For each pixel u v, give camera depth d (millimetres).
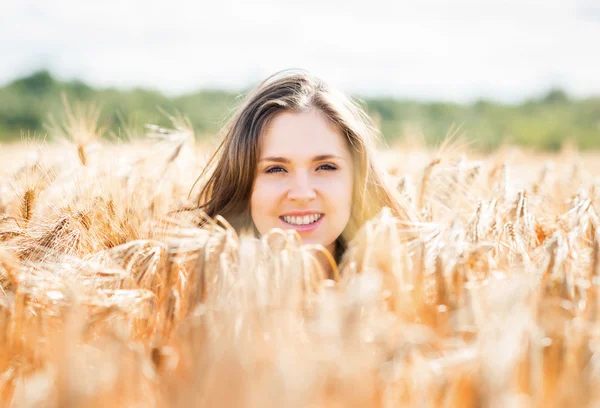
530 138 23125
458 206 3303
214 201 2932
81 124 3859
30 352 1741
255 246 1841
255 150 2703
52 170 3387
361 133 2838
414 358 1479
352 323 1457
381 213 2025
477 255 2166
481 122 24766
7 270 1889
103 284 2172
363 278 1569
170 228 2502
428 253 2070
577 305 1829
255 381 1354
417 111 27266
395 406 1475
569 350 1566
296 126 2637
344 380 1347
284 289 1711
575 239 2268
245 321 1584
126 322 1892
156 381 1537
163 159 3750
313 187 2637
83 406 1298
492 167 3777
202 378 1405
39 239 2572
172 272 1951
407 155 4391
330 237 2723
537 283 1886
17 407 1482
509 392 1285
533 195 3373
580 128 24266
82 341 1702
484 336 1463
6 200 3291
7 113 26734
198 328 1603
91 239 2613
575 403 1384
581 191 2760
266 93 2758
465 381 1422
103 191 2904
